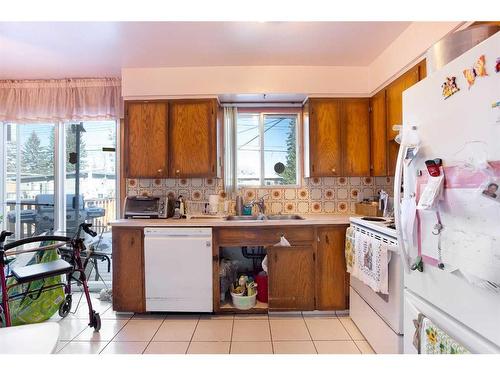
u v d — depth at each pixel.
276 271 2.51
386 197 2.50
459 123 0.97
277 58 2.61
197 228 2.49
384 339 1.81
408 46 2.10
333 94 2.79
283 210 3.09
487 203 0.86
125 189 3.07
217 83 2.76
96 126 3.20
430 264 1.14
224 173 3.05
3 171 3.22
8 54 2.46
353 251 2.19
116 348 2.04
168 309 2.50
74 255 2.31
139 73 2.77
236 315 2.55
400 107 2.28
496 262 0.83
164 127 2.76
